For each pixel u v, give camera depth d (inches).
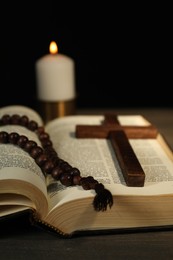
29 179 15.5
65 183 16.4
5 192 15.1
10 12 28.7
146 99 30.6
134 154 17.9
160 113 27.9
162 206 15.8
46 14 29.0
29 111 23.4
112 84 30.6
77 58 30.1
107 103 30.6
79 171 16.9
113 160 18.6
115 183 16.5
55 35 29.5
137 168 16.6
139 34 29.4
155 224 16.0
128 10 28.9
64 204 15.4
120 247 15.4
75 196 15.6
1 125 21.2
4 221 16.2
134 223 15.9
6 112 22.8
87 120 23.7
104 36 29.6
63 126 22.9
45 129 22.9
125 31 29.4
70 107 25.8
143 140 21.0
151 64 30.0
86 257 15.0
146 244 15.5
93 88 30.8
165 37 29.3
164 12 28.7
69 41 29.7
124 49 29.9
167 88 30.4
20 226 16.4
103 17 29.1
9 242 15.6
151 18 29.0
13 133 18.0
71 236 15.7
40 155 17.2
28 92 30.7
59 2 28.7
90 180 16.0
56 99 25.5
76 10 29.0
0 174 15.4
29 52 29.9
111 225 15.8
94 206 15.3
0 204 14.9
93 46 29.8
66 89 25.5
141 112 28.2
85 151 19.5
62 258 14.9
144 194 15.7
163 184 16.5
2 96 30.6
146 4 28.6
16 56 29.9
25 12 28.8
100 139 21.0
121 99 30.6
